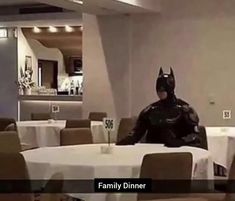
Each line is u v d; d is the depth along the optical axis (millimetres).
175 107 4207
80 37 10508
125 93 8273
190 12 7852
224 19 7648
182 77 7949
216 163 5359
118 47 8297
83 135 4633
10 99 10656
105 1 6805
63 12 9422
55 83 11344
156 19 8062
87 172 3135
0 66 10836
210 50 7758
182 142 4086
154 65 8109
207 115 7809
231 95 7652
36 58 11117
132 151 3758
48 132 6465
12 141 4176
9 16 9852
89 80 8555
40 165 3281
